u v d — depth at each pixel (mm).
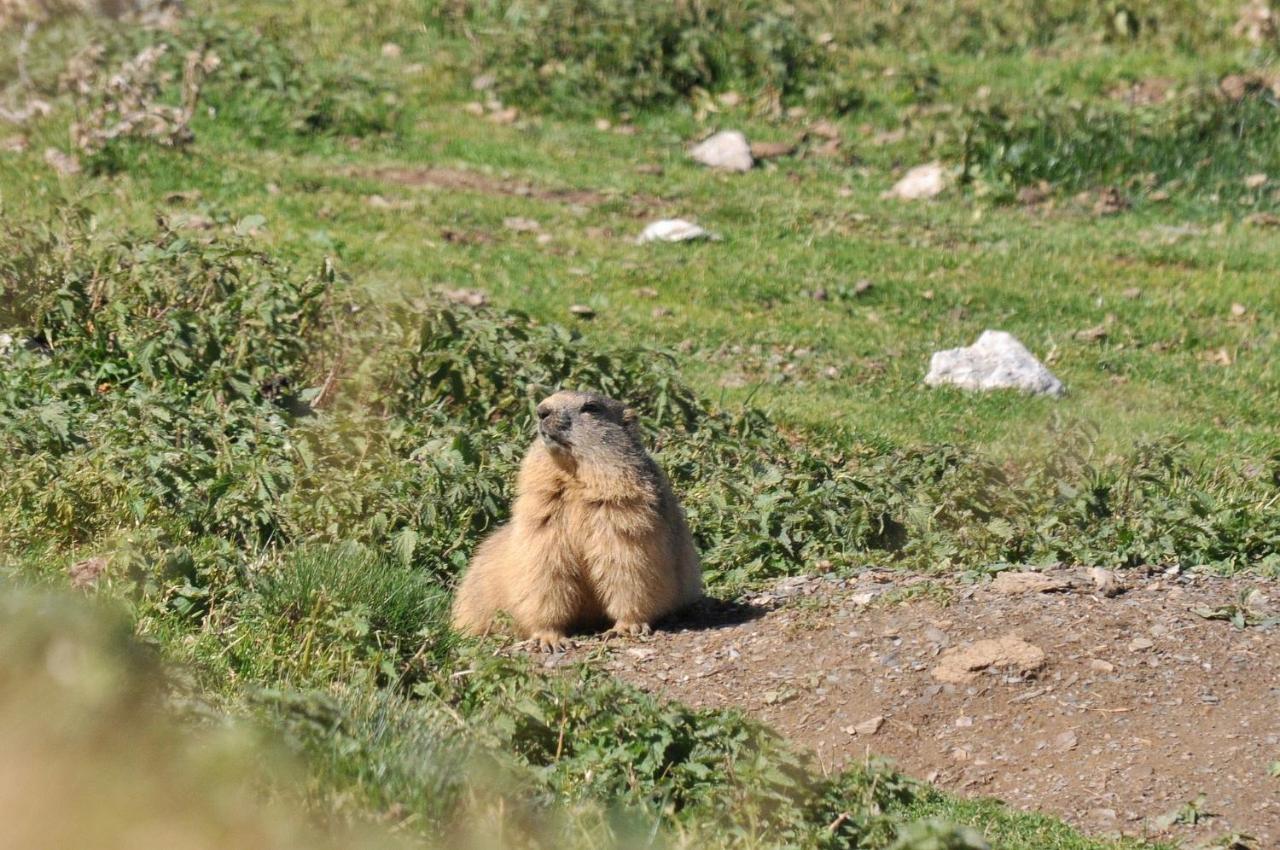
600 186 57469
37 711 14578
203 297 32969
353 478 27422
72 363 31625
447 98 64125
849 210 56781
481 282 46969
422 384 32281
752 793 17500
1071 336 46688
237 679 19734
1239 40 69625
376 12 69312
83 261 34344
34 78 57906
